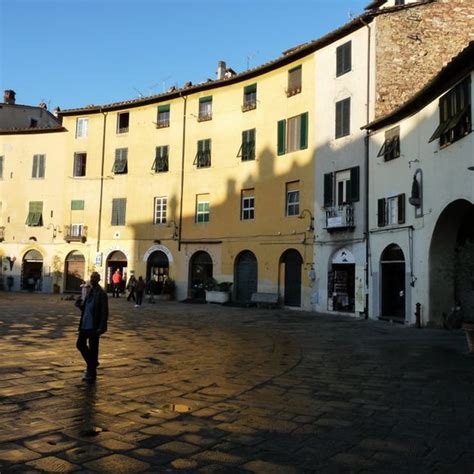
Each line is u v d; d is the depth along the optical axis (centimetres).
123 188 3753
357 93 2522
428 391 839
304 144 2823
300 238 2806
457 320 1783
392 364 1096
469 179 1540
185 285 3416
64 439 573
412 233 2003
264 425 646
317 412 709
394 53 2448
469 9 2502
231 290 3159
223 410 714
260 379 933
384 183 2245
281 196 2947
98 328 877
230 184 3253
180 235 3462
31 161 4081
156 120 3675
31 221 4003
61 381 858
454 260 1343
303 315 2456
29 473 475
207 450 551
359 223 2434
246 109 3212
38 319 1878
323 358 1178
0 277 4056
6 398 737
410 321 1989
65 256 3897
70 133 3975
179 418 671
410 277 2005
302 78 2886
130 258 3678
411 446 570
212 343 1412
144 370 988
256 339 1527
